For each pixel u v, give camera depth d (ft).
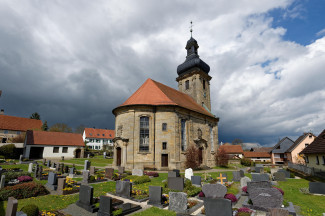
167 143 99.86
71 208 37.42
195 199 44.29
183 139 111.04
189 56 166.71
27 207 30.37
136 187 54.49
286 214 27.91
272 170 95.55
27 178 59.21
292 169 117.08
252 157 254.27
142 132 101.35
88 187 38.04
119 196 45.91
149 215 34.22
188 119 114.93
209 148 131.75
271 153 217.36
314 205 39.86
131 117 101.14
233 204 40.22
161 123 102.06
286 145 206.18
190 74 159.74
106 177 70.74
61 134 174.91
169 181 52.42
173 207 36.81
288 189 55.11
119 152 104.17
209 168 118.93
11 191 41.39
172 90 138.31
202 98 156.97
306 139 161.79
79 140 180.04
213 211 31.35
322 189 48.60
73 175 70.23
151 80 124.67
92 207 36.45
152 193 40.65
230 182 63.26
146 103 104.32
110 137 318.04
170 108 103.50
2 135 186.80
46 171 79.51
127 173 78.59
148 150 99.50
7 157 141.90
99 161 142.82
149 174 75.00
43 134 164.86
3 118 196.65
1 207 36.35
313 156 92.38
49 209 36.60
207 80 169.37
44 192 46.44
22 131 197.57
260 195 37.47
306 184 63.62
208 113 145.59
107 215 32.14
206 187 43.04
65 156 165.99
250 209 36.06
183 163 103.55
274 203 36.14
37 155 163.53
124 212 34.65
